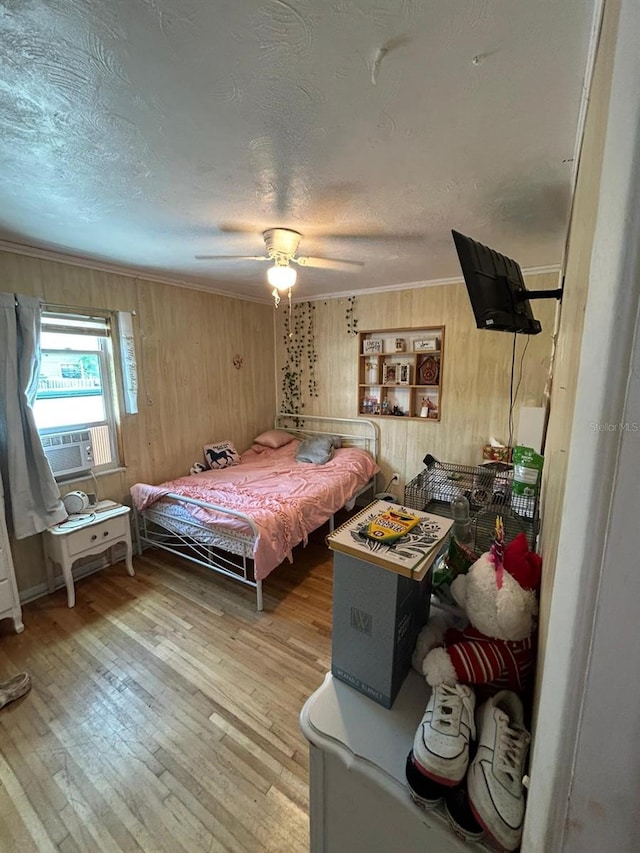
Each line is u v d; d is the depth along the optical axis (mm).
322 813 824
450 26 833
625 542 287
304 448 4035
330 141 1275
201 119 1164
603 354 281
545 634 526
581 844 349
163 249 2514
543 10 785
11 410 2318
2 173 1495
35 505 2461
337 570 874
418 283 3547
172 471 3521
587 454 304
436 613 1042
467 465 3494
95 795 1380
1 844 1245
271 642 2141
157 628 2260
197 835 1264
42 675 1920
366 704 851
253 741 1571
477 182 1555
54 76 982
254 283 3590
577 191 959
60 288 2627
